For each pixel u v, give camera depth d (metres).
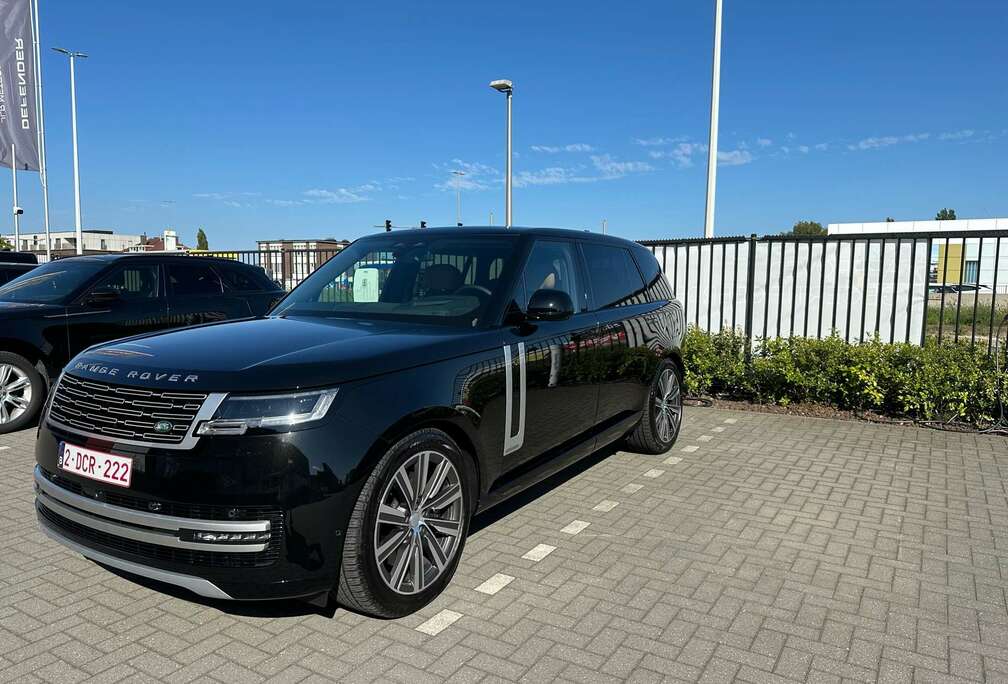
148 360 3.03
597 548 3.95
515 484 3.84
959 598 3.38
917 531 4.23
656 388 5.77
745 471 5.46
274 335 3.38
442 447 3.23
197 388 2.75
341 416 2.81
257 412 2.70
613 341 4.92
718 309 9.20
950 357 7.18
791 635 3.03
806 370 7.75
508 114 20.31
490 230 4.50
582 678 2.69
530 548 3.94
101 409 2.91
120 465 2.78
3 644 2.93
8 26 17.94
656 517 4.45
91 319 7.05
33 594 3.38
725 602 3.32
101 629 3.04
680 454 5.96
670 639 2.98
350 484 2.79
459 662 2.79
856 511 4.57
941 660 2.84
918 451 6.05
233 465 2.65
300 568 2.70
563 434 4.30
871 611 3.24
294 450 2.68
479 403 3.45
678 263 9.40
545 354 4.04
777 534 4.17
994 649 2.92
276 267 16.19
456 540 3.35
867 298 8.33
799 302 8.66
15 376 6.65
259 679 2.67
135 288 7.54
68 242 90.06
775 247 8.68
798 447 6.20
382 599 2.97
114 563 2.87
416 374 3.16
